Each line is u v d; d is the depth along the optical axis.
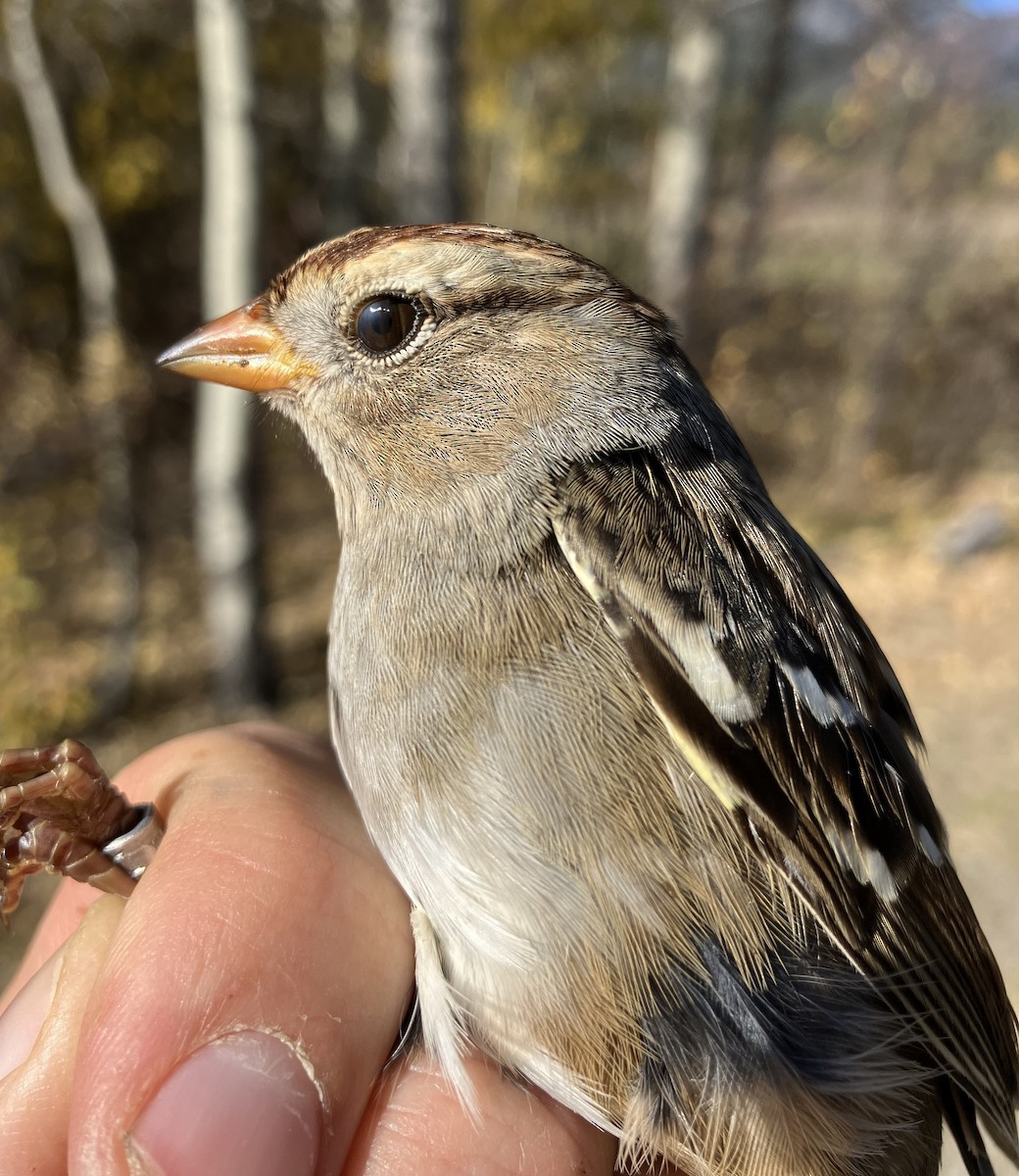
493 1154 0.06
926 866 0.06
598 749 0.06
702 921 0.06
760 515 0.07
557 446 0.06
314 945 0.06
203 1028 0.06
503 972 0.06
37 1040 0.07
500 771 0.06
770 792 0.06
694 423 0.07
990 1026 0.07
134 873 0.07
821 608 0.07
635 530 0.06
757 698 0.06
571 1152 0.06
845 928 0.06
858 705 0.07
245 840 0.07
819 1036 0.06
